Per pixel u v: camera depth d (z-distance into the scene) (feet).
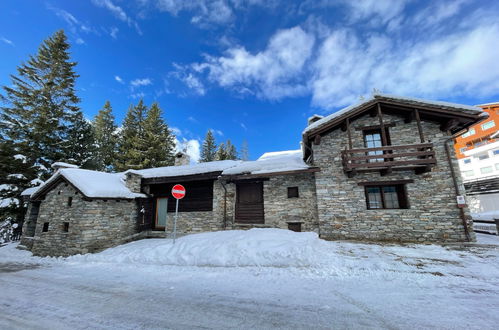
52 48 63.10
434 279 13.83
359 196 29.43
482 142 94.68
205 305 11.44
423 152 26.27
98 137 83.56
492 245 22.97
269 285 14.03
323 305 10.88
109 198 31.17
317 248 20.24
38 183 48.32
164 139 83.15
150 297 12.82
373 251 21.04
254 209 34.35
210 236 25.67
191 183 38.24
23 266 22.98
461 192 26.16
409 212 27.45
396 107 30.12
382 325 8.87
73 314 10.92
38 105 57.67
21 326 9.91
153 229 39.37
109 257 23.71
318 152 32.27
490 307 10.19
